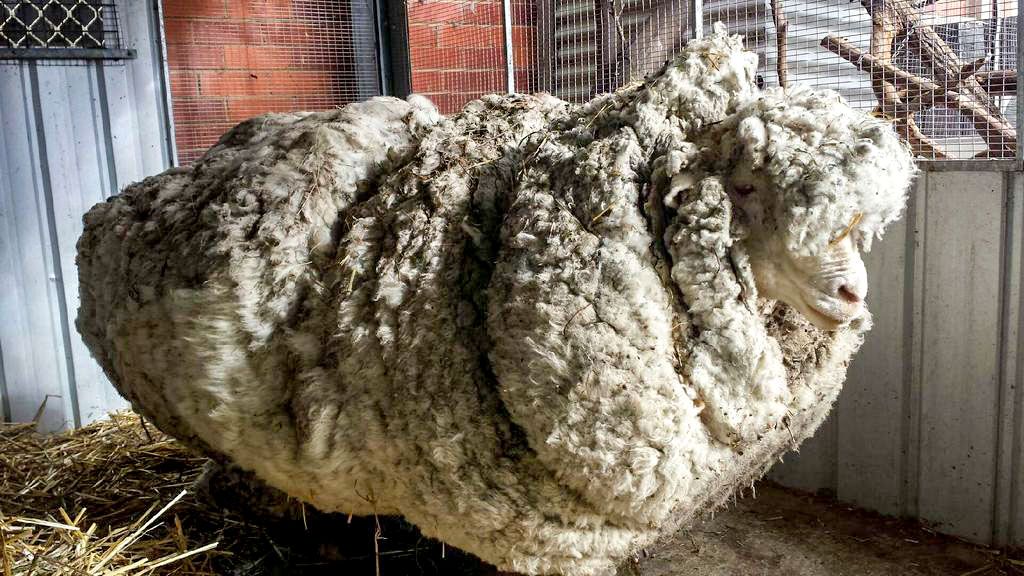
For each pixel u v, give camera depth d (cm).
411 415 186
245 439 213
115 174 426
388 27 527
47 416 414
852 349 202
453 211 193
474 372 182
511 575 269
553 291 168
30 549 244
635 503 170
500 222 191
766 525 328
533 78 452
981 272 285
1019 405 281
